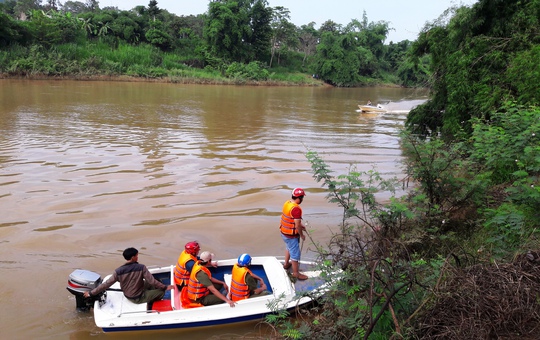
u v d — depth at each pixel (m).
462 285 4.54
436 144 8.19
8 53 52.62
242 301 6.29
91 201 11.52
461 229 7.82
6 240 9.01
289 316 6.41
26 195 11.80
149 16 76.38
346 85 83.88
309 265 7.79
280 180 14.09
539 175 8.44
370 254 6.09
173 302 6.36
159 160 16.23
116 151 17.44
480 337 4.04
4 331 6.05
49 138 19.41
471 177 8.63
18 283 7.37
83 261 8.26
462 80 13.68
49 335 6.02
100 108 30.09
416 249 7.11
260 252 8.97
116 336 6.04
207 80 64.00
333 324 5.18
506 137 7.95
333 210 11.37
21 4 82.69
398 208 6.39
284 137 22.27
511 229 6.16
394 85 91.44
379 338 4.58
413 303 4.76
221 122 26.38
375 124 28.50
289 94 54.12
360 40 97.31
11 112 26.62
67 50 58.34
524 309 4.37
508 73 12.40
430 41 16.17
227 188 13.06
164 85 56.03
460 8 15.12
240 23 75.19
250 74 70.31
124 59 62.03
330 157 17.92
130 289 6.39
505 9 14.23
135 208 11.12
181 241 9.32
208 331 6.22
